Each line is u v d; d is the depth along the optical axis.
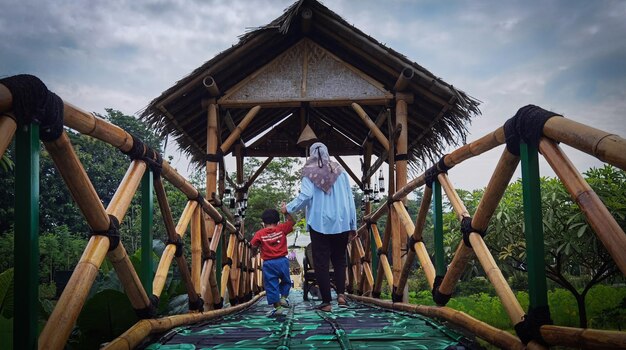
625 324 4.84
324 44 6.66
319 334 2.57
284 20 5.97
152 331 2.46
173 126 6.56
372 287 6.26
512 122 1.99
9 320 2.49
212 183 6.17
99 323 3.08
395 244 4.85
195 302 3.70
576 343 1.58
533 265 1.88
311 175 4.27
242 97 6.46
